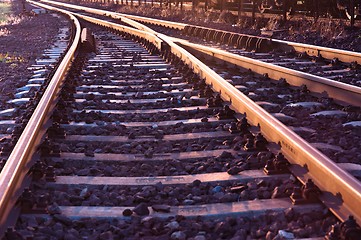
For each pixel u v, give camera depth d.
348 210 3.53
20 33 25.20
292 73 8.68
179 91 8.39
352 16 16.44
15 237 3.27
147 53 14.55
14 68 12.86
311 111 7.04
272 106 7.34
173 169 4.84
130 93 8.56
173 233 3.52
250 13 24.44
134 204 4.09
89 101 7.76
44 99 6.73
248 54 13.42
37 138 5.45
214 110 6.88
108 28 24.06
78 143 5.73
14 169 4.12
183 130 6.21
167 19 29.44
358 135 5.89
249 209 3.86
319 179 4.07
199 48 13.02
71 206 4.04
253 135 5.47
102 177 4.64
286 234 3.40
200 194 4.28
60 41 19.45
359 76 9.45
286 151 4.85
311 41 15.98
